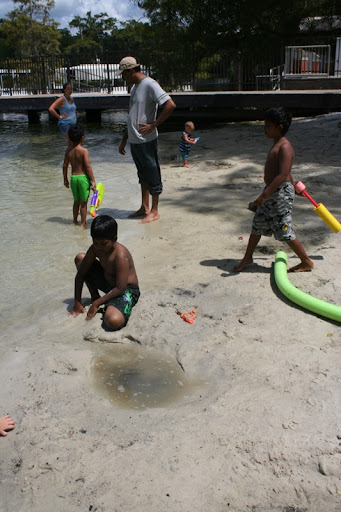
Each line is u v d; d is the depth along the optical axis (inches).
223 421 114.7
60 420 118.7
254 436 109.4
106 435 113.0
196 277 196.5
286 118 175.5
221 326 156.6
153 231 259.0
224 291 180.1
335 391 122.4
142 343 153.3
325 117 593.9
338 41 791.7
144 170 271.3
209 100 693.3
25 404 125.6
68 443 110.7
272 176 180.5
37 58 944.3
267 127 178.1
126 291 166.9
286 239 185.8
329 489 97.2
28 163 462.3
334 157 413.1
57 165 449.1
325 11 770.2
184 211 293.0
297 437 108.3
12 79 945.5
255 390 125.3
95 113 819.4
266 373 131.9
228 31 818.8
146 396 128.3
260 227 187.6
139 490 98.0
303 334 149.0
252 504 94.8
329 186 324.5
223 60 853.8
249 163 416.2
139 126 260.8
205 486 98.3
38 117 845.8
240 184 351.6
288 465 102.3
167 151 508.4
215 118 765.9
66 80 953.5
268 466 102.4
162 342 152.0
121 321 159.8
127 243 241.8
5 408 124.4
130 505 95.0
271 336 149.1
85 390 131.3
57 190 354.0
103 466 103.9
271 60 826.8
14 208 309.3
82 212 270.1
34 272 211.8
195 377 135.7
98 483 100.1
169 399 127.2
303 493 96.7
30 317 173.0
